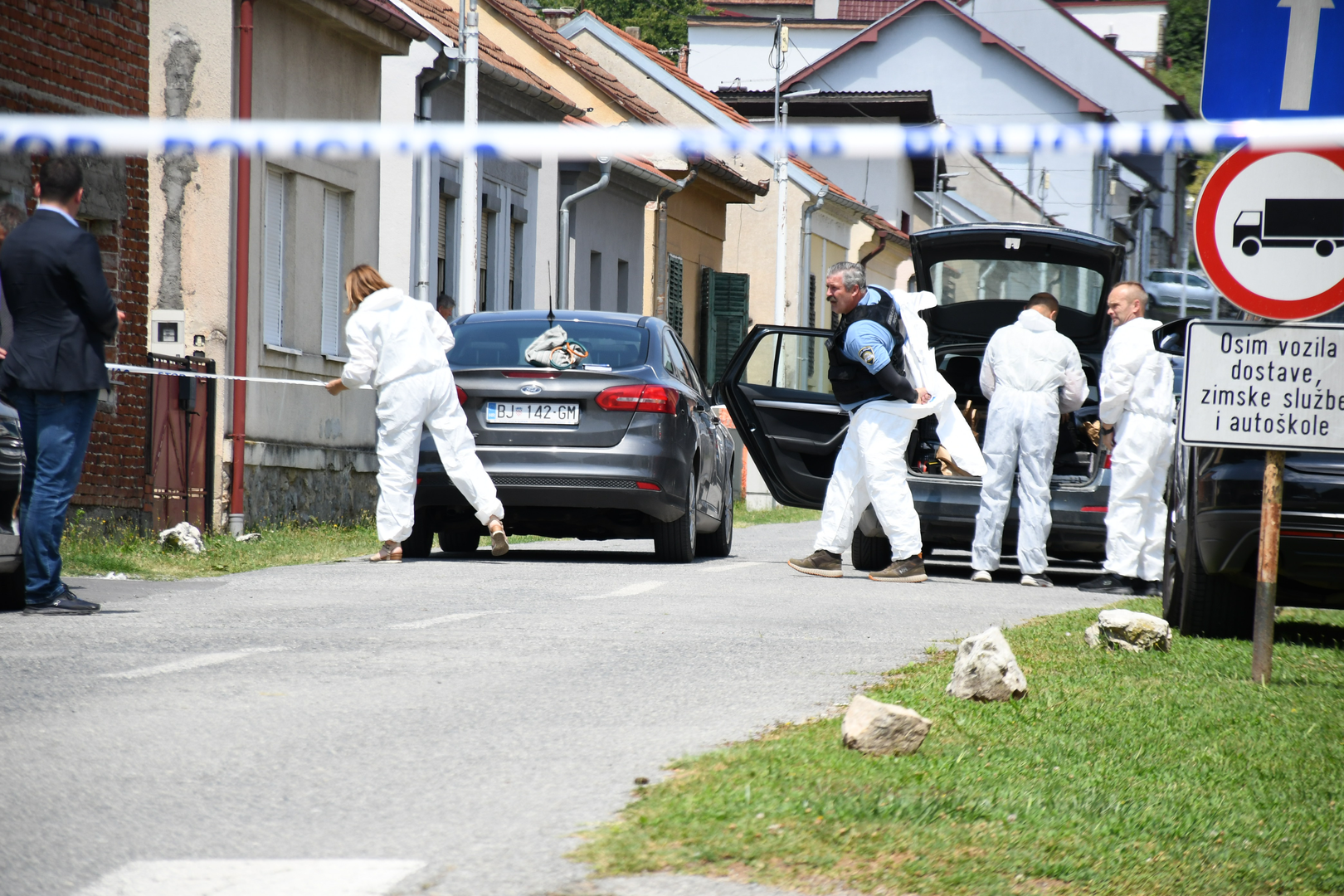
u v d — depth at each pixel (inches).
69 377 1189.7
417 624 1174.3
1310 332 1011.3
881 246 6456.7
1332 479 1168.8
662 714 839.1
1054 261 2074.3
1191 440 1022.4
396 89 3041.3
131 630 1125.7
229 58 2368.4
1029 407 1748.3
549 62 4426.7
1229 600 1270.9
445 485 1752.0
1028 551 1760.6
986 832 629.6
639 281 4468.5
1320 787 745.0
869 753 743.7
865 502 1721.2
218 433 2300.7
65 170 1195.9
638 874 557.9
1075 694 946.7
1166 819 673.0
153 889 537.3
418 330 1720.0
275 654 1016.2
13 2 1823.3
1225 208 992.2
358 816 630.5
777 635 1172.5
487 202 3479.3
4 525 1178.6
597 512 1781.5
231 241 2357.3
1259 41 960.3
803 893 546.9
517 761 724.7
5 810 631.2
